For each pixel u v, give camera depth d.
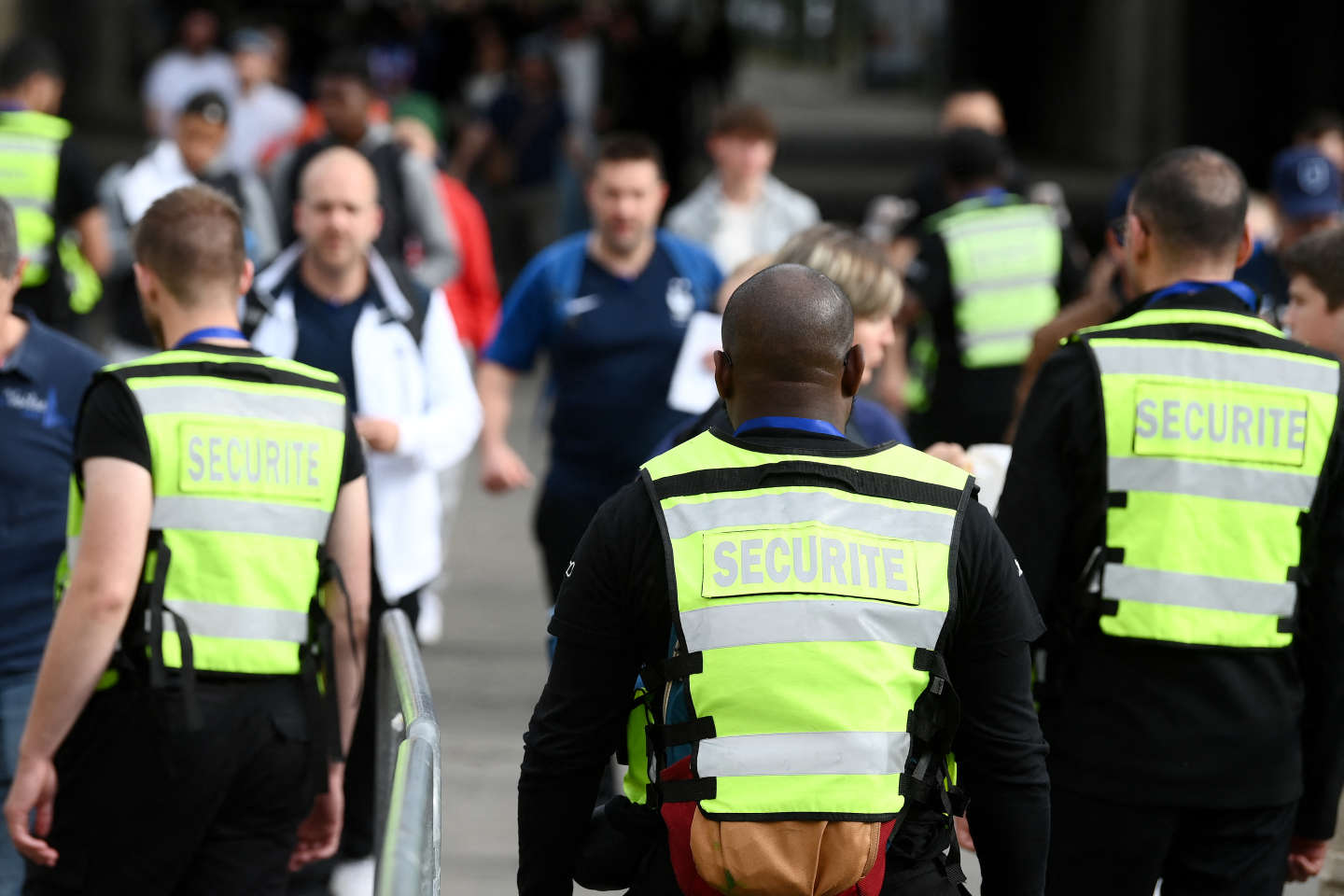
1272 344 10.07
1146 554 9.88
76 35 83.06
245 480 10.15
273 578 10.20
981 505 8.05
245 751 10.13
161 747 9.95
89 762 10.07
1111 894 10.08
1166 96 82.75
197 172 21.50
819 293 8.10
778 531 7.75
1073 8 95.75
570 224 41.38
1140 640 9.88
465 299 23.78
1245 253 10.52
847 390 8.24
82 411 10.04
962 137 20.73
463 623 23.11
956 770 8.22
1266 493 9.91
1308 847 10.50
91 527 9.77
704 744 7.61
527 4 58.53
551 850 8.12
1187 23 79.75
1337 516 10.01
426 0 66.94
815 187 77.69
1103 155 88.44
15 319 12.07
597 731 7.96
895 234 24.23
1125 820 9.98
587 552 7.94
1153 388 9.93
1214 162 10.35
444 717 19.12
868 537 7.78
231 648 10.07
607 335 16.75
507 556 26.83
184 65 43.25
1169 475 9.89
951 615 7.75
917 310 20.23
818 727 7.55
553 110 41.72
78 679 9.74
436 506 15.27
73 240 21.64
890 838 7.72
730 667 7.61
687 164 61.19
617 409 16.77
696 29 70.31
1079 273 20.48
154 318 10.71
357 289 14.98
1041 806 7.99
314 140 22.03
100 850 10.08
